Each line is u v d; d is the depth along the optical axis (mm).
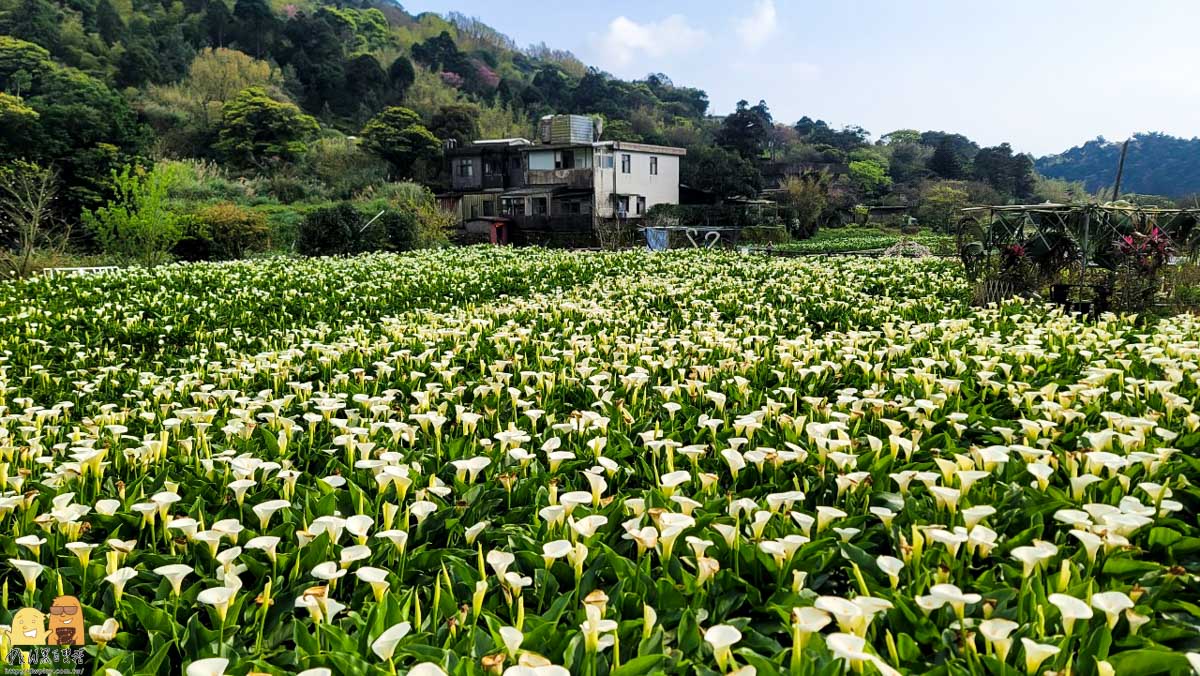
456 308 13102
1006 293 13328
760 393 6113
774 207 56125
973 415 5289
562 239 48750
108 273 18203
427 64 110188
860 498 3889
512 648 2350
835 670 2299
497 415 5520
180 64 82875
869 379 6504
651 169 55562
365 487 4328
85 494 4133
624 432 5227
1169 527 3379
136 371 8078
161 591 3066
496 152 58125
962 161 99625
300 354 7672
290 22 97750
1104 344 7723
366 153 64688
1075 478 3531
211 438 5375
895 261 21984
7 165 32375
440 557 3359
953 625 2648
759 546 3137
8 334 9781
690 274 19031
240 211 33844
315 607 2650
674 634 2764
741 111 82500
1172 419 5121
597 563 3209
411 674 2094
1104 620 2623
